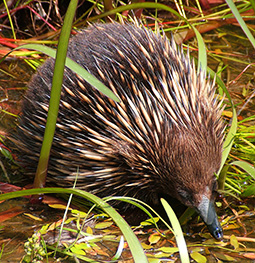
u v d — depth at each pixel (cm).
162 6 533
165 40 495
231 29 772
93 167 441
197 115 414
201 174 401
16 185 510
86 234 425
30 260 396
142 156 422
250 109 610
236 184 503
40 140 464
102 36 472
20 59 694
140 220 466
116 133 419
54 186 492
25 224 449
